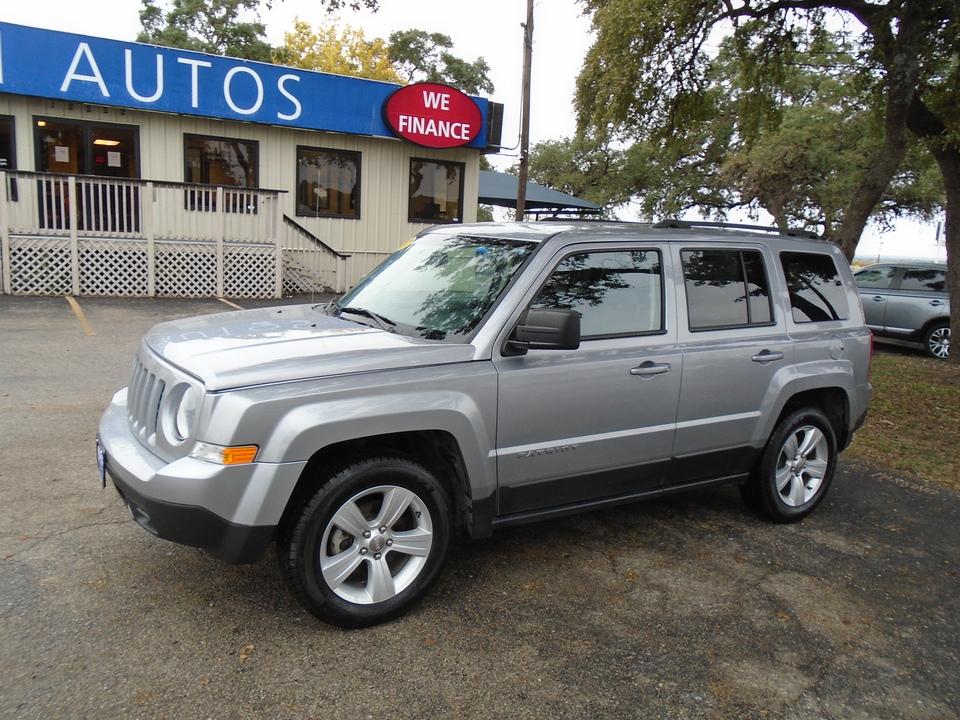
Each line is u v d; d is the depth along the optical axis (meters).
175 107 14.80
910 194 26.56
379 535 3.48
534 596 3.89
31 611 3.43
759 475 4.93
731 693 3.18
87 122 14.51
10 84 13.52
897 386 9.82
